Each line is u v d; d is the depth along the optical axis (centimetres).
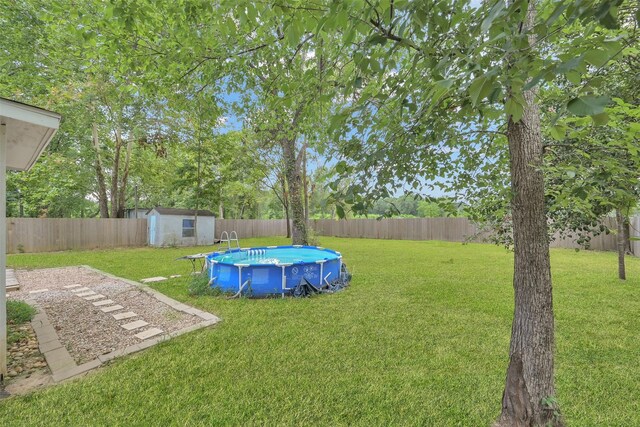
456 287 545
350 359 277
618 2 64
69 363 268
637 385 231
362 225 1922
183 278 627
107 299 471
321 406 209
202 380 242
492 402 212
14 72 680
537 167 147
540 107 176
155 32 325
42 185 1184
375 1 101
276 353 289
